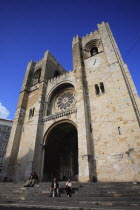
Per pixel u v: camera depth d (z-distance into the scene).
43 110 26.36
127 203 8.04
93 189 11.55
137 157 13.97
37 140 22.44
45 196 11.91
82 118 19.12
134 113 16.27
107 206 7.88
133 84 19.23
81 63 26.62
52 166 24.80
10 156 22.58
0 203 10.45
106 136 17.20
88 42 30.17
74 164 24.83
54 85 28.81
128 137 15.50
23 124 26.98
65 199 10.42
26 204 9.52
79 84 22.92
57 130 24.98
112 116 18.06
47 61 34.75
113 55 23.05
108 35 26.98
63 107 26.41
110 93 20.03
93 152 17.02
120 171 14.47
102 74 22.94
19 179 20.27
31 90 32.19
